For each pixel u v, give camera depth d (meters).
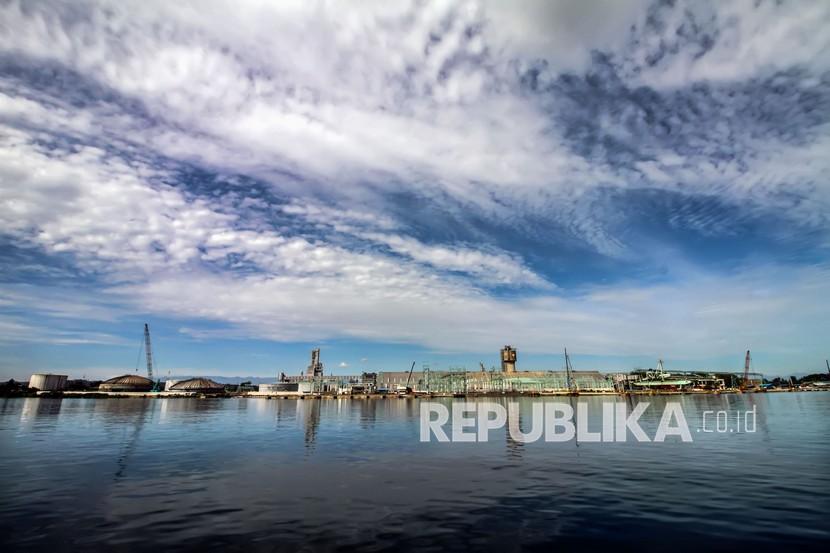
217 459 36.78
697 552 16.25
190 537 17.86
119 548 16.70
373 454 39.44
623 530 18.64
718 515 20.50
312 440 50.38
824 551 16.27
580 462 34.50
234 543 17.22
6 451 41.34
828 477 28.17
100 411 108.00
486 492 25.16
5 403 152.12
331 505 22.55
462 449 42.34
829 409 98.25
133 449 42.88
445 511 21.47
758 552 16.22
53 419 80.06
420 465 33.72
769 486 25.92
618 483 27.09
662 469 31.28
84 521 19.88
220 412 109.06
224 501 23.34
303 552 16.31
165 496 24.34
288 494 24.83
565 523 19.55
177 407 136.12
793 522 19.38
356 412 110.56
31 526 19.17
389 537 17.89
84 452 40.75
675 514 20.73
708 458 35.72
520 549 16.64
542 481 27.86
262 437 53.50
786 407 108.25
